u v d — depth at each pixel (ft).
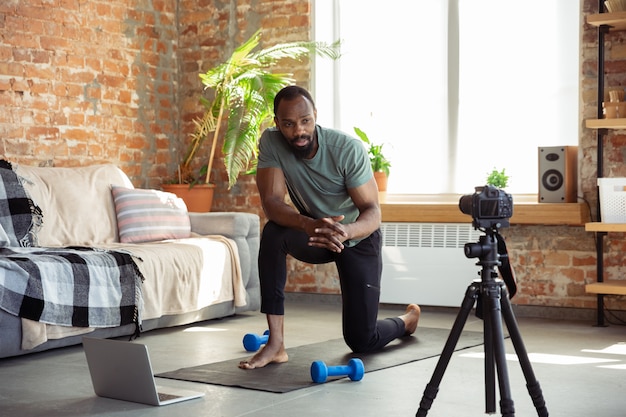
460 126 20.45
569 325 17.53
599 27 17.56
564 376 12.19
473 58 20.26
